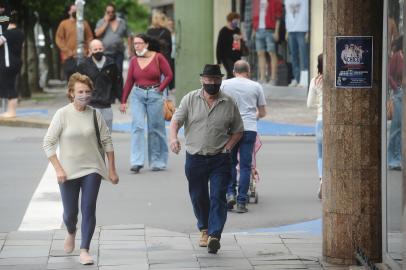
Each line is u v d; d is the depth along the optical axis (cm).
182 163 3825
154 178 3491
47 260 2277
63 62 6112
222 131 2380
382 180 2064
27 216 2825
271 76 6303
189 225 2736
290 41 6081
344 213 2169
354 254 2170
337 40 2114
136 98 3603
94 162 2248
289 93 6112
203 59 5650
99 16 7975
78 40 5569
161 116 3616
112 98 3547
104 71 3516
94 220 2252
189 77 5656
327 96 2150
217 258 2298
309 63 6034
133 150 3600
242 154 2900
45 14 7512
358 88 2122
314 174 3588
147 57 3591
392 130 1956
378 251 2169
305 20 6009
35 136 4631
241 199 2900
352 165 2152
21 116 5272
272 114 5300
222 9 6519
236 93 2892
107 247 2414
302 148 4231
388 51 1986
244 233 2605
